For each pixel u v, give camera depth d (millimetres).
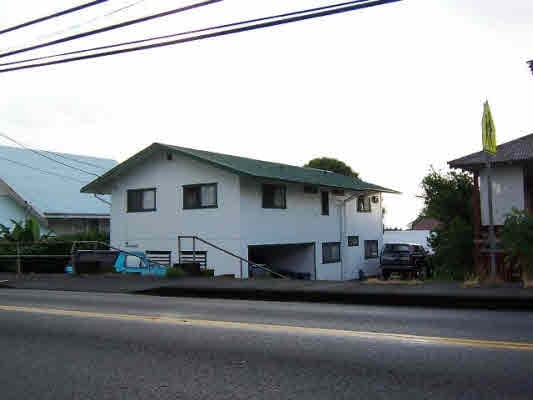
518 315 9867
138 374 6543
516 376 6055
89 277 18453
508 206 18828
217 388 5941
